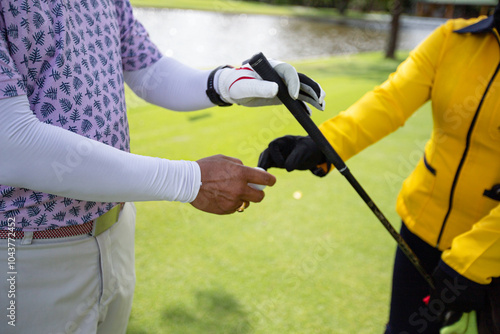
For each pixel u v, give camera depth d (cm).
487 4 2064
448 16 3161
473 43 136
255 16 2180
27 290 105
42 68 96
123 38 130
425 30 2255
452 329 141
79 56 101
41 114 97
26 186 89
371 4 3130
